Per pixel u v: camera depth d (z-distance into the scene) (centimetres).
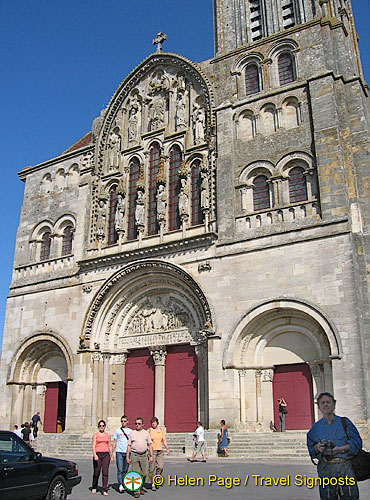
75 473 1609
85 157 4262
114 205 4016
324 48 3388
